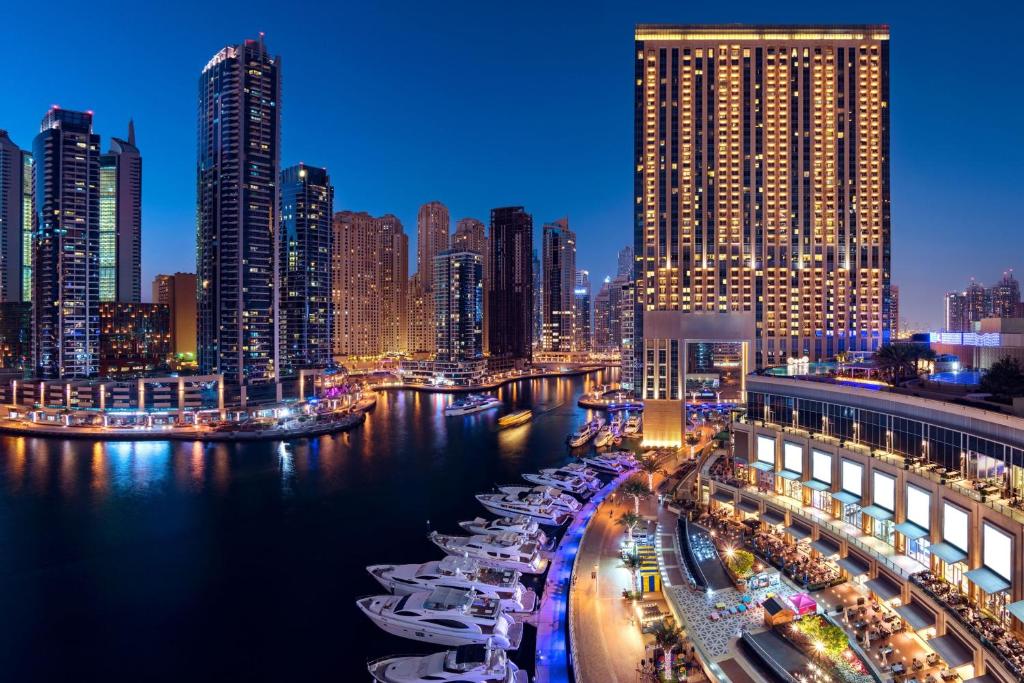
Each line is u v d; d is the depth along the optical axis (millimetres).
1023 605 47125
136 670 65562
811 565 72375
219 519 113312
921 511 60906
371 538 103438
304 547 99375
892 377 89375
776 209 189375
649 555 81188
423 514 116562
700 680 55438
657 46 190250
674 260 190250
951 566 56969
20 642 70875
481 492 132000
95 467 153250
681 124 189875
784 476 81438
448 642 68438
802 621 56656
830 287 189750
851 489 71438
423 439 193750
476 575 79562
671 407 161375
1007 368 65438
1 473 146750
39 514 115750
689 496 104062
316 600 80812
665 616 66312
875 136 188875
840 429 75250
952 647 51469
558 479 135125
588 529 97562
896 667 51719
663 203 190250
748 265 189750
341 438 195250
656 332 161750
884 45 188125
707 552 79625
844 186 189250
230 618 76312
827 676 50625
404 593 79625
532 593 78500
